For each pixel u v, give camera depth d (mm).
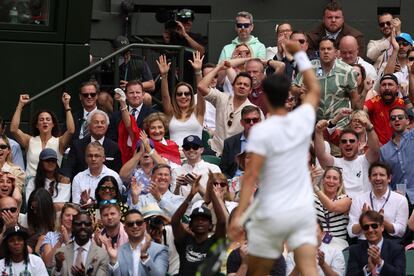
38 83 60031
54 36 60000
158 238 49000
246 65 58156
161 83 58750
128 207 51094
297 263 35844
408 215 50531
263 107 57844
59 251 48094
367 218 47031
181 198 50656
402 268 46969
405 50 60812
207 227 46812
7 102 59875
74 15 59875
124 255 47531
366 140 54062
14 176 51969
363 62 60125
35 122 56250
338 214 50719
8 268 47594
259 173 35219
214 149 56656
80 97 58031
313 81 36406
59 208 52844
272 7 66062
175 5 66500
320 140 52531
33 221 50906
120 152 55438
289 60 59562
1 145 54062
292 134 35344
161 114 54969
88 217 47969
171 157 54625
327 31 61656
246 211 35875
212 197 46750
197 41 64562
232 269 45344
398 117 52594
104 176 51406
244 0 66188
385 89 55688
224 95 56719
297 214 35500
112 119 56219
